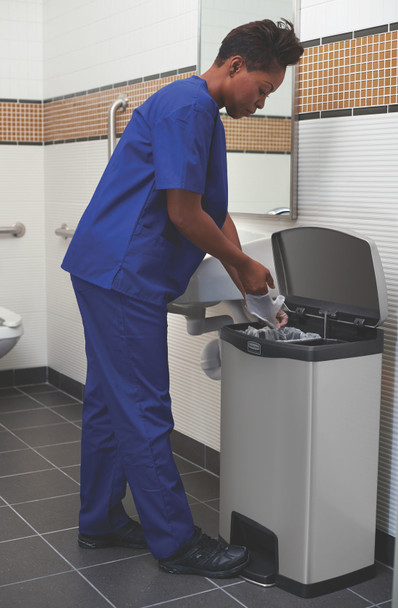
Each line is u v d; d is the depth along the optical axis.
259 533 2.10
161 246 1.90
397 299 2.02
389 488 2.10
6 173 3.93
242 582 1.99
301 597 1.91
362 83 2.07
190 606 1.86
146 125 1.88
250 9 2.41
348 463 1.92
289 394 1.87
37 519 2.36
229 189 2.61
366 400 1.92
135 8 3.09
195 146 1.78
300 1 2.26
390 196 2.02
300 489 1.88
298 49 1.90
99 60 3.40
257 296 1.99
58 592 1.92
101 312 1.92
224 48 1.92
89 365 2.08
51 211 3.97
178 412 3.02
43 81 3.96
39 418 3.47
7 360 4.04
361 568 1.99
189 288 2.11
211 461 2.81
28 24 3.89
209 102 1.80
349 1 2.09
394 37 1.96
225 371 2.08
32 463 2.87
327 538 1.91
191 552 2.01
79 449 3.04
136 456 1.94
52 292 4.03
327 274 2.04
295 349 1.83
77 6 3.56
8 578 1.98
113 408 1.95
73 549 2.16
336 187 2.19
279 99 2.33
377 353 1.92
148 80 3.03
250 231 2.45
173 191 1.79
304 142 2.28
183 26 2.78
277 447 1.92
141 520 2.00
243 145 2.51
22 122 3.94
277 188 2.37
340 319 2.04
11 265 4.00
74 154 3.68
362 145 2.09
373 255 1.85
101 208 1.92
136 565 2.07
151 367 1.93
